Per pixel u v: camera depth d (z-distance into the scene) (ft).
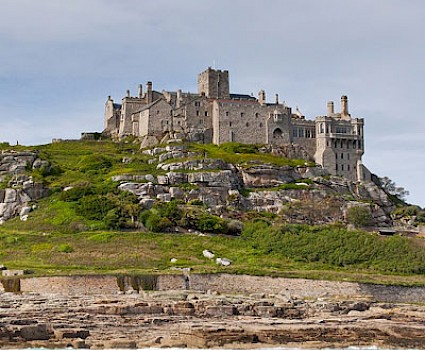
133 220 533.96
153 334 302.86
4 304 333.83
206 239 505.66
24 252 469.57
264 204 615.57
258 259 469.57
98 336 297.53
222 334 302.66
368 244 483.10
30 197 579.07
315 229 529.04
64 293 385.50
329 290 406.82
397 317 355.15
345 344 306.96
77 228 520.83
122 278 397.60
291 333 312.71
